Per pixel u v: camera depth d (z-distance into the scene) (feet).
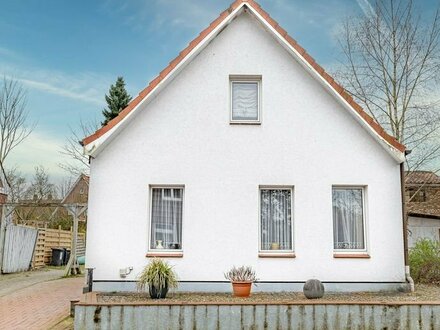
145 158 44.65
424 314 34.24
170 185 44.83
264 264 43.98
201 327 33.55
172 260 43.65
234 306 33.78
